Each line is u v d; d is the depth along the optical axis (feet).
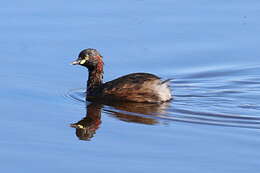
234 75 57.26
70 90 52.90
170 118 46.26
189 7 70.44
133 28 65.31
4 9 68.80
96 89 52.13
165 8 70.13
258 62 59.26
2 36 63.05
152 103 50.26
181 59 59.82
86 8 69.82
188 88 54.80
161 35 63.93
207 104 50.19
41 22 65.98
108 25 65.77
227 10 69.62
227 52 61.11
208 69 58.29
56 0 71.87
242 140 41.93
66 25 65.51
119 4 71.31
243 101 51.29
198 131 43.57
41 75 55.62
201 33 64.34
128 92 50.52
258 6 70.64
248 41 62.90
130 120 45.75
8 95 50.78
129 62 59.11
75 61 53.06
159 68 58.23
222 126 44.62
